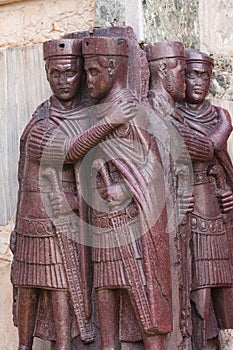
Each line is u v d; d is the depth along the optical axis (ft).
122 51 10.45
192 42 11.90
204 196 11.19
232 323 11.41
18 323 11.04
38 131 10.72
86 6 11.58
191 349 10.81
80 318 10.59
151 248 10.18
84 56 10.53
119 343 10.48
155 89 10.80
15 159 12.18
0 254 12.35
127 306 10.47
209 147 11.02
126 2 11.02
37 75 12.00
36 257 10.73
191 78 11.23
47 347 11.58
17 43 12.20
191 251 11.00
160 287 10.20
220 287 11.34
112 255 10.32
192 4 11.92
